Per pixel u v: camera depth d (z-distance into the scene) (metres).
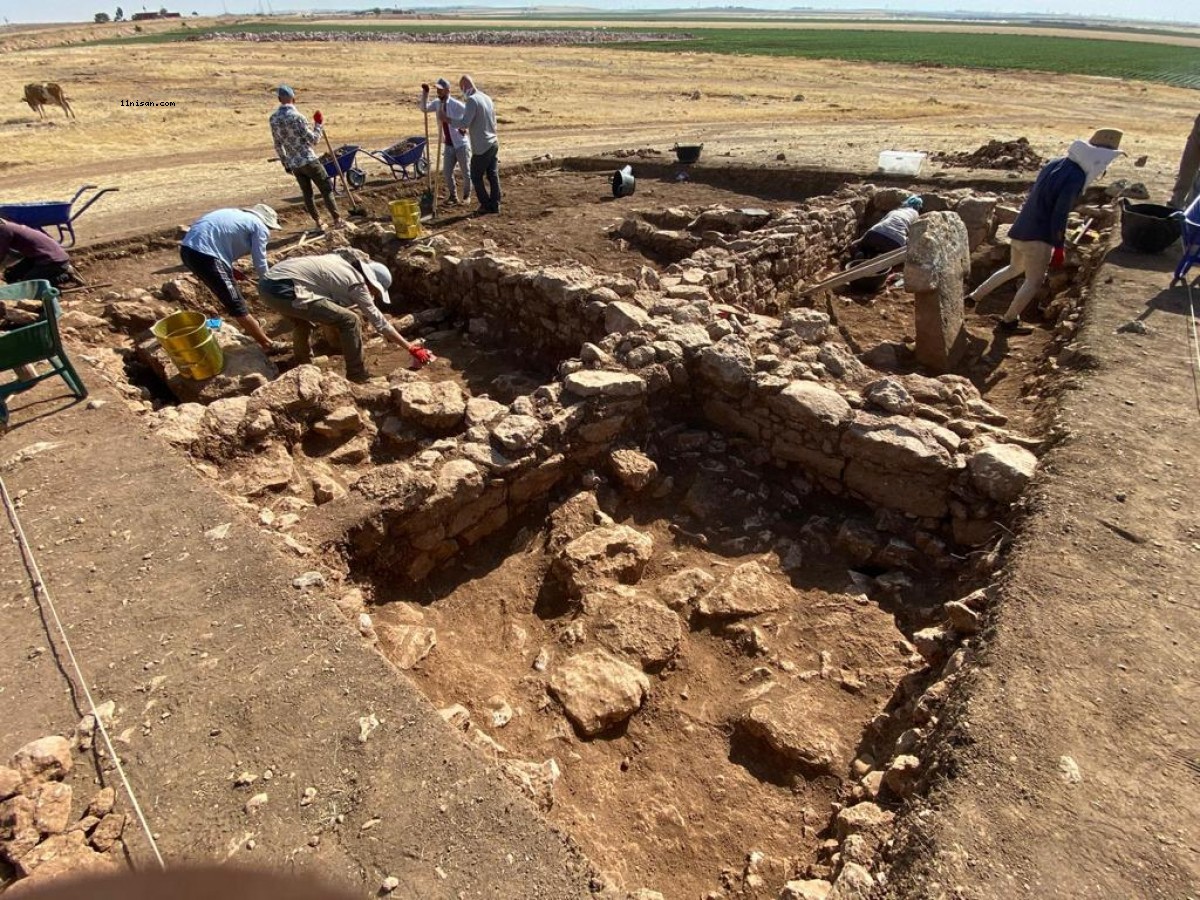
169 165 14.16
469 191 11.73
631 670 3.50
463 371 6.93
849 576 4.22
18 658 2.97
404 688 2.81
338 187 11.86
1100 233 8.20
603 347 5.51
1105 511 3.58
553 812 2.89
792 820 2.99
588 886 2.21
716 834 2.95
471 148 10.36
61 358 4.78
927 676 3.39
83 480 4.10
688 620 3.92
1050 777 2.39
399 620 3.85
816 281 8.74
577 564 4.09
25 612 3.19
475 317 7.82
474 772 2.50
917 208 8.84
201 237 6.25
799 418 4.74
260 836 2.30
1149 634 2.91
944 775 2.45
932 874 2.16
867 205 9.91
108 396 5.04
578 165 13.73
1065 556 3.32
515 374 6.67
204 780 2.48
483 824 2.34
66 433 4.58
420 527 4.13
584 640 3.75
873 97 25.02
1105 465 3.92
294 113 9.16
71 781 2.49
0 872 2.24
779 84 29.53
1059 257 7.72
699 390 5.41
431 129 18.59
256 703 2.74
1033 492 3.81
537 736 3.27
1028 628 2.95
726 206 10.69
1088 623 2.96
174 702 2.75
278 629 3.08
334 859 2.23
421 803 2.40
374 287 6.43
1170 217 6.79
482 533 4.50
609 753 3.29
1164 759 2.44
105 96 23.52
